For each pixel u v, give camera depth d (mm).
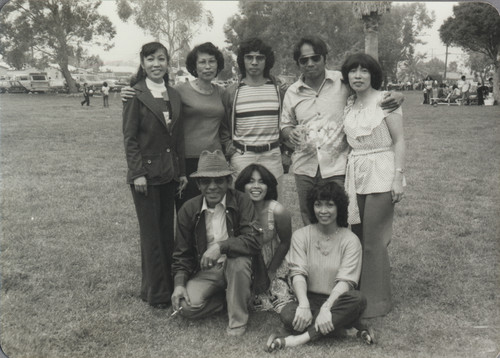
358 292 3025
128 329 3221
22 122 12164
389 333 3174
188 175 3676
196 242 3309
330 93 3549
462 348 3002
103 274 4020
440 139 9086
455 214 5418
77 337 3119
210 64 3504
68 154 8680
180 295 3232
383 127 3314
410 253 4449
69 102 15531
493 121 9562
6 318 3318
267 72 3719
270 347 2971
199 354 2947
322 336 3121
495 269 4074
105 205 5801
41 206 5742
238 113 3658
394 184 3291
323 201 3133
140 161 3355
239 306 3150
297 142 3602
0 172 7316
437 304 3564
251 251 3135
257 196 3361
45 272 4043
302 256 3254
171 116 3416
